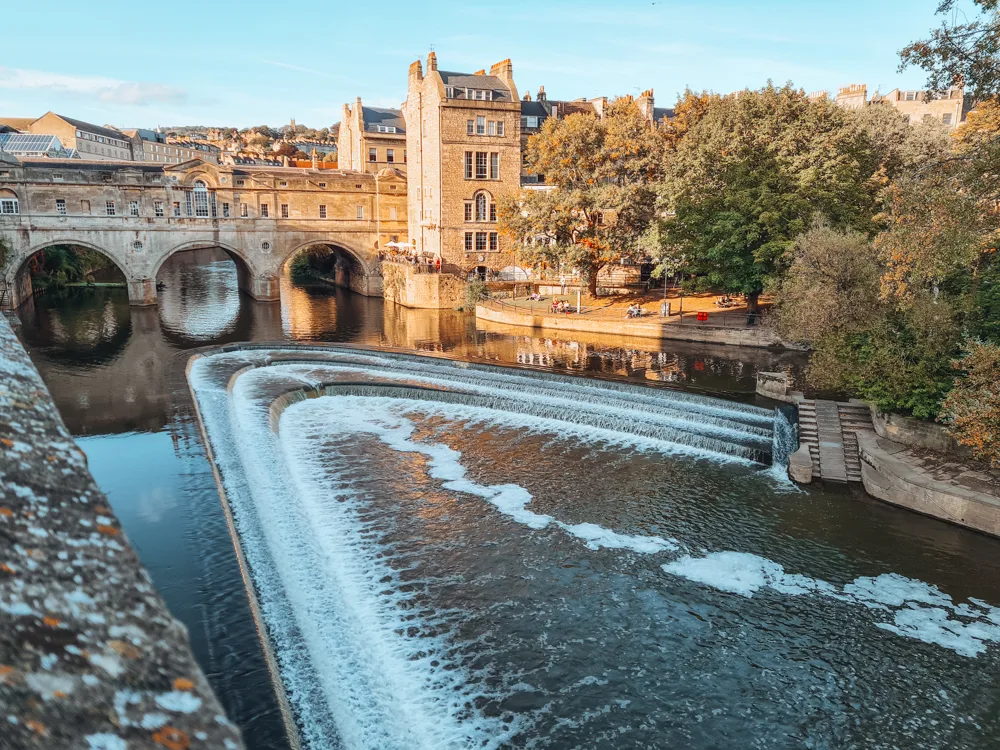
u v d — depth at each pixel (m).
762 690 16.91
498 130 73.25
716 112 57.31
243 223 74.19
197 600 15.70
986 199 26.00
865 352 30.58
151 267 70.69
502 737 15.16
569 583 20.73
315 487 25.91
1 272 63.22
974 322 28.55
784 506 25.92
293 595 18.94
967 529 24.19
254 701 13.02
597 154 61.94
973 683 17.33
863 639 18.75
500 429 32.97
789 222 47.69
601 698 16.41
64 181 65.94
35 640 2.94
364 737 14.86
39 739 2.55
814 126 52.12
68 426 29.39
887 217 29.22
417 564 21.30
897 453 27.95
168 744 2.86
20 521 3.45
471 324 62.62
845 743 15.50
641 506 25.70
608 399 36.69
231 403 32.75
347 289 90.94
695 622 19.22
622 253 62.31
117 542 3.71
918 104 101.56
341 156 117.00
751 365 44.59
